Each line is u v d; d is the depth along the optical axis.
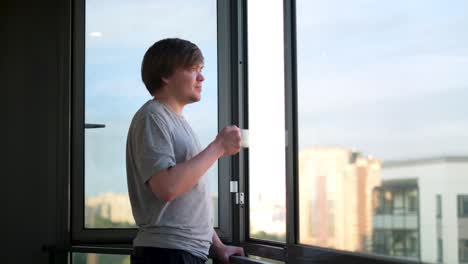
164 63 1.75
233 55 2.70
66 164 2.91
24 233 3.13
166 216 1.67
